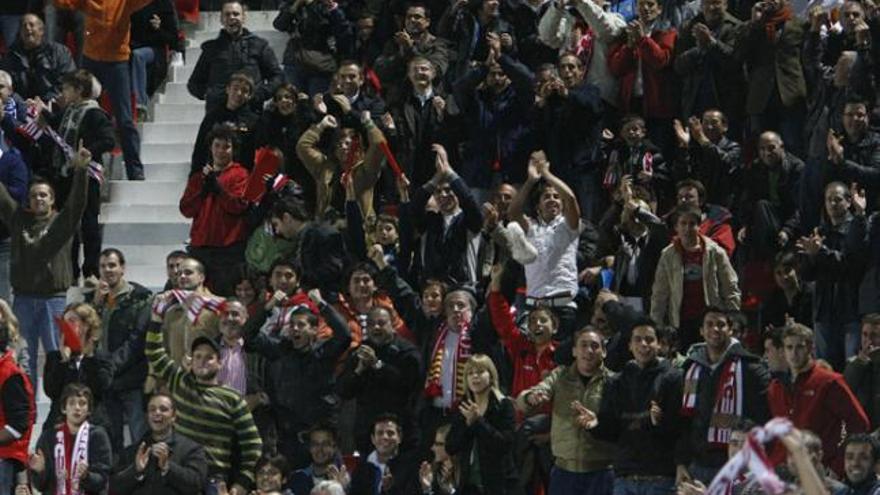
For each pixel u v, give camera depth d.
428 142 77.81
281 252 72.00
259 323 65.94
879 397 61.66
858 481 56.06
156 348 63.69
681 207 70.62
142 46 84.44
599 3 81.12
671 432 60.16
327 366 65.56
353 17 85.94
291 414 65.50
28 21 80.31
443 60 81.25
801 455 30.34
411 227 71.19
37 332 70.25
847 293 67.31
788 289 69.69
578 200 76.12
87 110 75.06
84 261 74.62
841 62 74.69
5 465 61.16
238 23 82.88
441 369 66.25
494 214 70.88
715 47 77.00
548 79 76.00
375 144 74.50
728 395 59.88
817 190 70.69
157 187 81.06
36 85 80.19
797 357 60.00
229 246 73.56
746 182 72.06
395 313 68.12
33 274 69.88
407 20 81.81
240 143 77.00
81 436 61.69
